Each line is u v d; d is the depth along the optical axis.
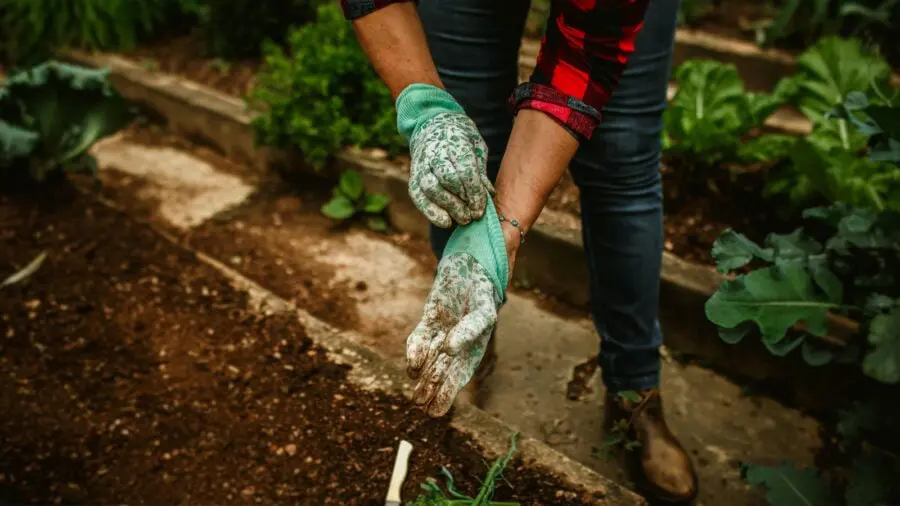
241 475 1.86
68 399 2.11
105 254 2.63
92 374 2.18
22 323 2.34
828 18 3.44
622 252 1.80
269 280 2.72
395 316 2.58
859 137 2.58
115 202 3.13
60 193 2.94
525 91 1.34
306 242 2.92
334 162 3.09
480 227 1.23
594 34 1.31
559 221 2.63
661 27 1.62
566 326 2.55
